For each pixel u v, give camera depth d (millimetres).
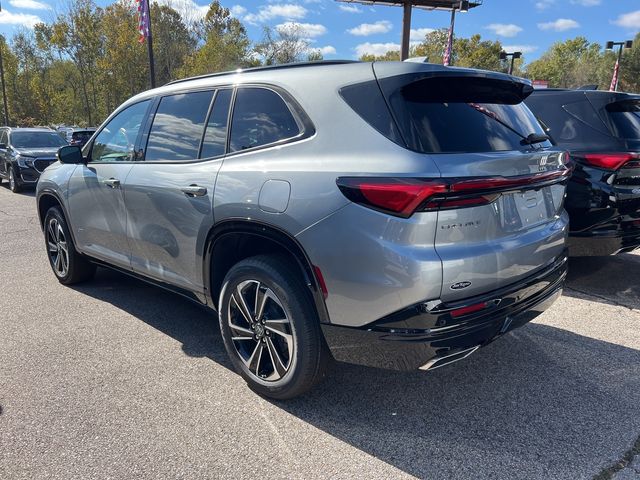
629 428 2707
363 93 2551
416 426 2738
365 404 2957
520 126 2871
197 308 4504
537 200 2840
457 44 51000
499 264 2471
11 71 50156
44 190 4949
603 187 4527
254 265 2822
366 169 2367
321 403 2963
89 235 4434
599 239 4648
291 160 2686
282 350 2859
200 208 3113
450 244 2314
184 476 2330
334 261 2434
